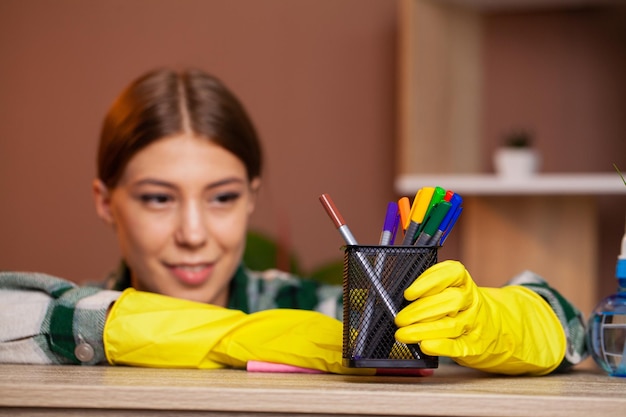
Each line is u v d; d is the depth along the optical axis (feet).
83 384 2.55
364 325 2.79
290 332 3.31
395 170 9.32
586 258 7.98
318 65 9.54
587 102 8.84
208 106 4.66
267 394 2.46
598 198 8.69
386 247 2.81
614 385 2.92
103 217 5.01
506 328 3.09
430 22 8.36
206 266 4.63
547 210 8.07
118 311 3.40
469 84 8.79
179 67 9.61
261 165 5.27
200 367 3.33
